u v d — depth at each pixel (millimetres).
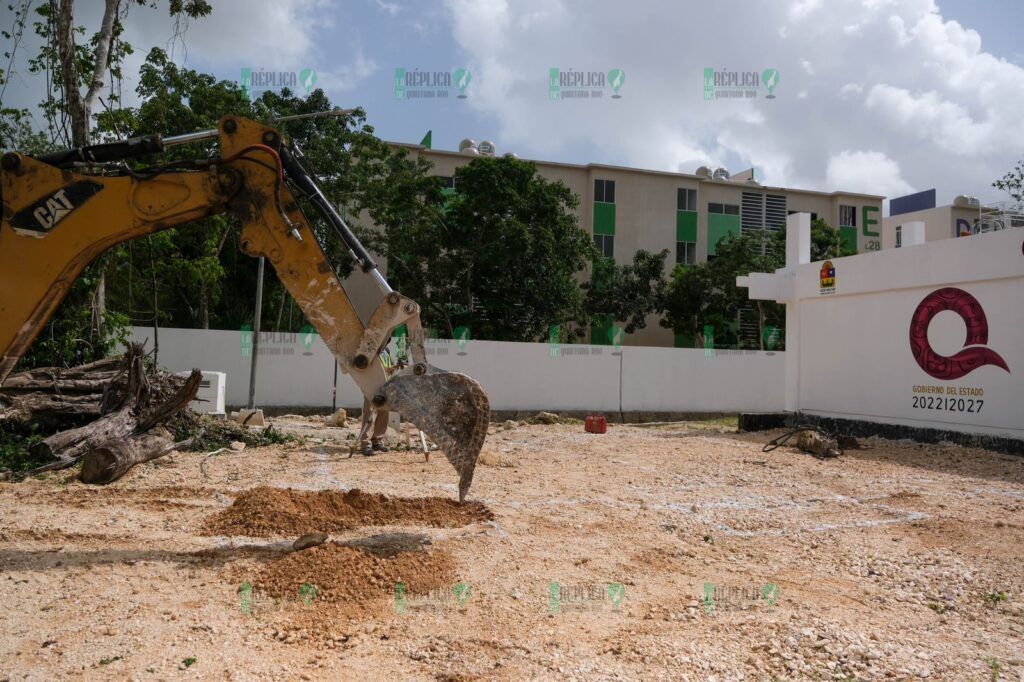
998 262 12617
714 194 37656
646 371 22109
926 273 13914
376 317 5207
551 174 35406
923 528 7258
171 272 20609
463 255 27625
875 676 3881
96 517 6629
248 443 11930
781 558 6129
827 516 7703
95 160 5461
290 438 12680
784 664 3975
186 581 4906
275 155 5258
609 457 11820
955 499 8703
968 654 4219
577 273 35344
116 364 12062
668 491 8891
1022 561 6148
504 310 27750
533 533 6523
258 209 5281
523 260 27141
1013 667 4043
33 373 11023
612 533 6691
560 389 21234
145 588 4758
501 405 20703
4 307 5164
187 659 3764
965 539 6840
